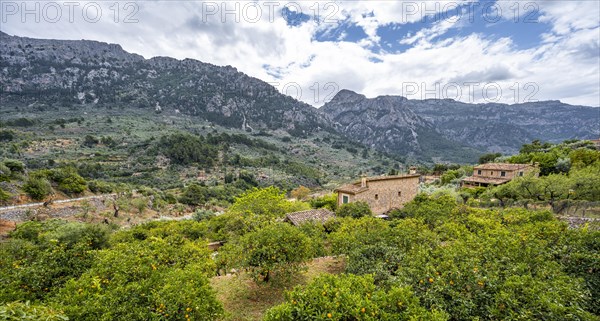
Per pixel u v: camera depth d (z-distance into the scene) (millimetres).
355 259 8398
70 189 33094
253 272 8891
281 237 9156
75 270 7141
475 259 6293
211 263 9547
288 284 9359
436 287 5562
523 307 4828
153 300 5371
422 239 9273
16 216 22734
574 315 4637
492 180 34469
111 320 4871
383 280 6719
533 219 13109
